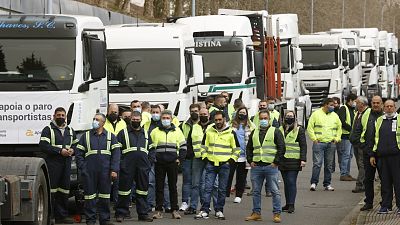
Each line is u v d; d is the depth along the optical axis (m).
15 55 27.58
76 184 27.31
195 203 28.36
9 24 27.67
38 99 27.36
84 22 28.34
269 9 135.12
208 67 43.81
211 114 33.00
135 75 37.41
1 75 27.41
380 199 31.06
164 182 27.84
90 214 25.56
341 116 37.00
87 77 28.19
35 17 28.00
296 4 153.50
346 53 73.75
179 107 37.31
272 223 26.72
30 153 27.61
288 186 28.78
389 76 101.56
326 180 34.56
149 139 27.09
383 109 28.64
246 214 28.53
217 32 44.66
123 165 26.69
